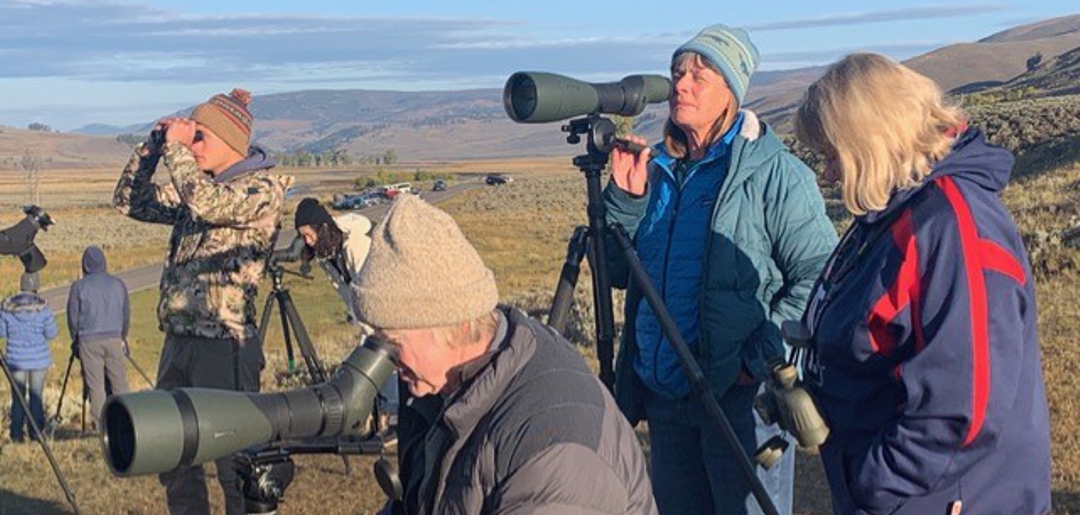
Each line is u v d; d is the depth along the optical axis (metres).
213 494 7.61
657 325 4.11
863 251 2.91
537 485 2.20
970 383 2.65
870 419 2.88
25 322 11.30
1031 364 2.78
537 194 85.44
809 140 2.96
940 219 2.72
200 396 2.14
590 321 13.89
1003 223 2.79
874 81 2.80
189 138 5.36
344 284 6.27
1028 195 25.69
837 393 2.95
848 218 26.44
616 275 4.31
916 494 2.74
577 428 2.24
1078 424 7.50
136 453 2.02
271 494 2.59
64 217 81.31
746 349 3.90
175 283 5.43
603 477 2.24
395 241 2.26
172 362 5.46
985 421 2.65
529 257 41.09
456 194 99.38
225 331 5.38
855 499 2.87
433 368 2.33
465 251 2.30
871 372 2.86
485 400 2.30
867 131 2.78
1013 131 42.22
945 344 2.67
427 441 2.41
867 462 2.80
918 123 2.79
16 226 6.74
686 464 4.19
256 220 5.38
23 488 8.34
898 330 2.76
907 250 2.74
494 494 2.26
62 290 35.78
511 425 2.26
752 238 3.89
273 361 15.66
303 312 26.67
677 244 4.05
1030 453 2.76
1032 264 14.23
